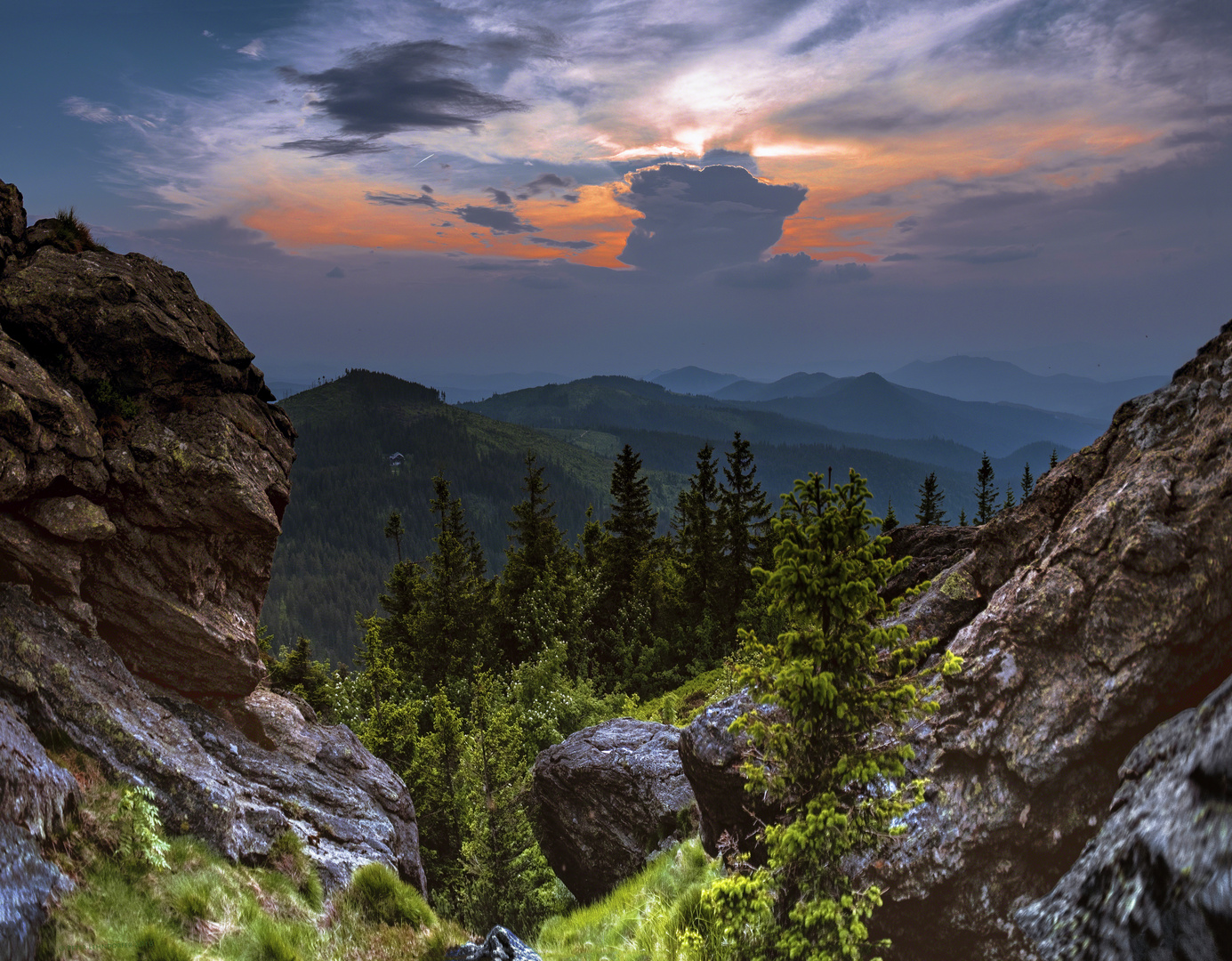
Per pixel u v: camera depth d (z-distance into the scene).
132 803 10.58
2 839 8.02
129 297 14.42
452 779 28.88
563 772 20.80
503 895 21.56
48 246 14.65
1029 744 8.59
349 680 43.06
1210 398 9.54
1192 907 4.74
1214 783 5.20
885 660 8.70
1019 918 6.81
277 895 11.45
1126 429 10.47
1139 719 8.17
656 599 63.09
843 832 8.03
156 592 13.94
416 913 12.78
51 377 13.32
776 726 8.76
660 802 18.88
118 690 12.62
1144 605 8.44
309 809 14.64
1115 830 6.29
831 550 8.49
